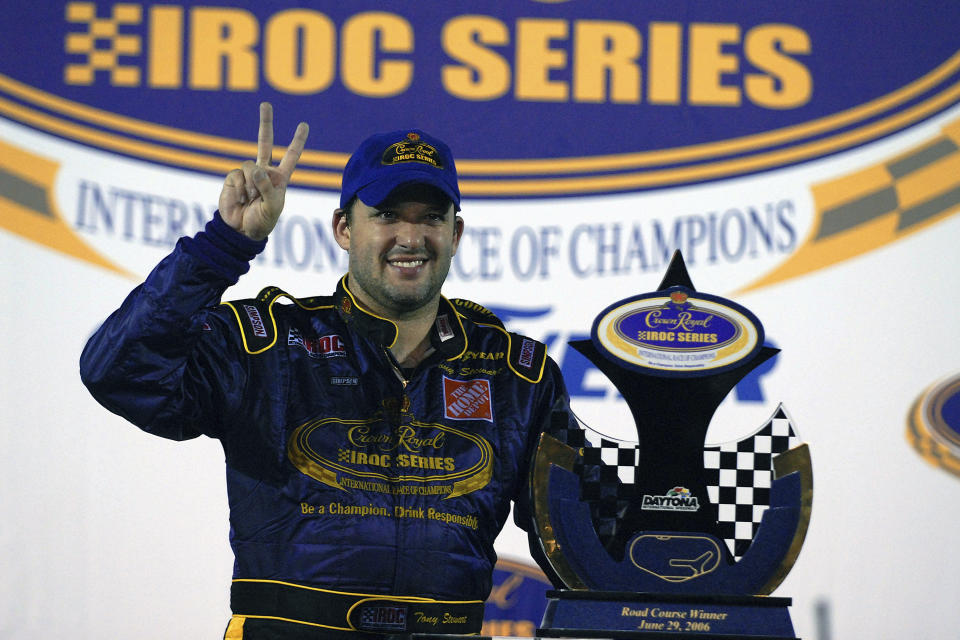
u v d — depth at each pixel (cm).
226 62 1515
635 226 1503
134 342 602
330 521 632
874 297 1488
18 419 1435
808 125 1518
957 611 1423
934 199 1502
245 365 652
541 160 1508
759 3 1533
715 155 1512
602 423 1438
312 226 1488
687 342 625
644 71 1524
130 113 1502
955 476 1446
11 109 1485
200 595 1426
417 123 1513
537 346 718
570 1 1529
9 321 1452
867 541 1436
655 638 555
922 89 1523
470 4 1529
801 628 1425
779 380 1467
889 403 1464
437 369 683
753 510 605
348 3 1527
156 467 1440
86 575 1416
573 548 599
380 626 623
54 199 1479
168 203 1498
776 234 1502
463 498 656
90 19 1509
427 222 669
